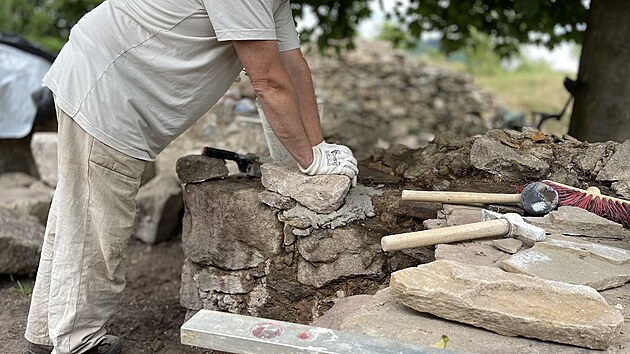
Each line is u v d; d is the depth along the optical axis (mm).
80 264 2844
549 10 5316
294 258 2982
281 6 2818
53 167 5254
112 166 2760
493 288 1934
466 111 8719
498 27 6223
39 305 2963
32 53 5953
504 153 3041
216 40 2629
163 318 3830
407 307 2023
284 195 2896
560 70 14070
